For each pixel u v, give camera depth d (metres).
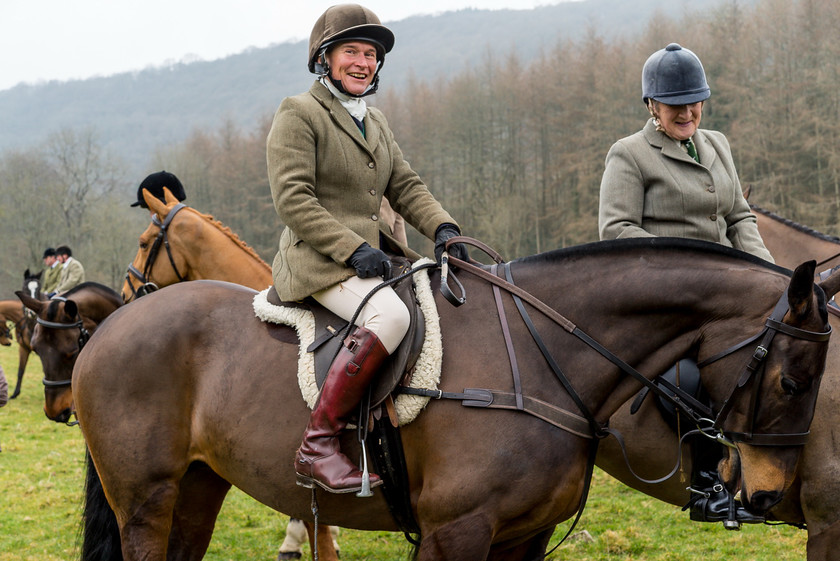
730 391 2.34
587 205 28.06
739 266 2.44
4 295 35.47
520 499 2.35
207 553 5.26
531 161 31.72
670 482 3.11
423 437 2.46
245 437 2.67
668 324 2.45
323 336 2.62
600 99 27.22
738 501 2.94
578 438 2.44
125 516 2.86
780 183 22.80
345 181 2.74
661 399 2.95
